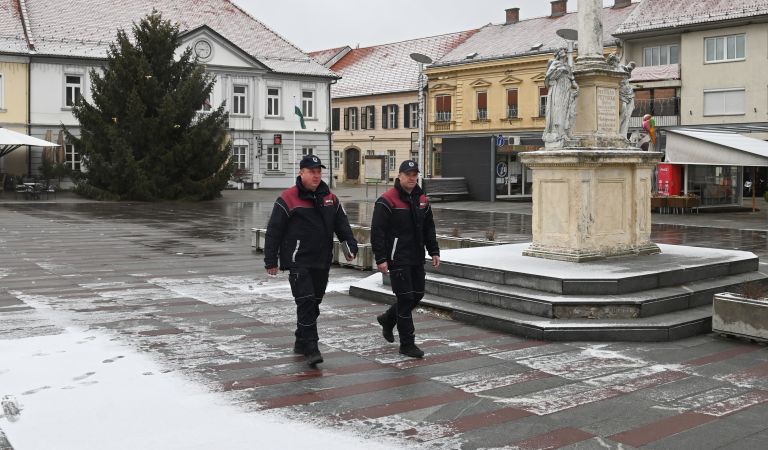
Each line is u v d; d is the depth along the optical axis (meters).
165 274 14.12
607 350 8.41
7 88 43.94
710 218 28.88
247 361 7.78
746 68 41.59
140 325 9.45
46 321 9.59
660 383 7.16
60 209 33.19
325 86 54.97
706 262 11.26
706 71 43.12
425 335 9.12
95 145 39.38
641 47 46.12
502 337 9.05
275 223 7.64
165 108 38.69
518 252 12.52
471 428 5.91
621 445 5.59
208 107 49.03
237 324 9.59
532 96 51.88
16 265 15.19
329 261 7.80
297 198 7.71
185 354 8.02
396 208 7.93
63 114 45.47
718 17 42.06
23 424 5.86
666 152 30.83
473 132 56.03
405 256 7.94
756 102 41.38
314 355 7.56
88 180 39.94
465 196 41.31
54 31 46.53
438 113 58.84
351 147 67.81
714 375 7.44
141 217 29.30
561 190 11.50
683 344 8.72
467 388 6.95
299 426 5.89
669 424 6.04
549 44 51.38
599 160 11.30
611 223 11.83
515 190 41.09
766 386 7.08
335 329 9.38
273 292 12.09
